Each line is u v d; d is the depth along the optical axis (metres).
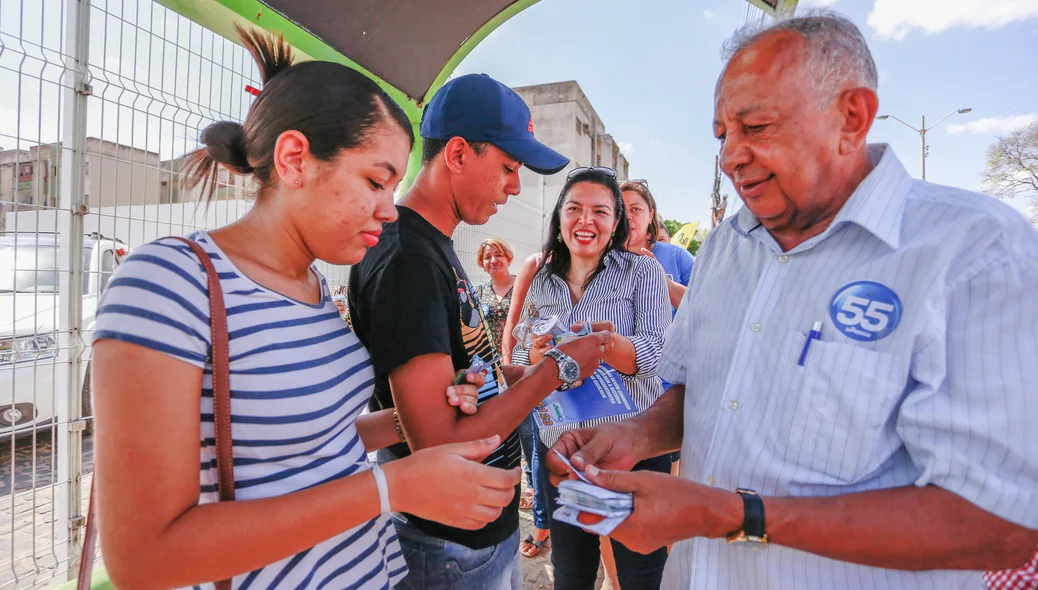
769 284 1.09
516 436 1.43
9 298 1.84
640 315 2.09
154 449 0.71
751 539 0.88
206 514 0.74
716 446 1.11
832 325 0.96
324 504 0.80
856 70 0.92
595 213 2.07
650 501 0.89
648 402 2.04
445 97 1.29
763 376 1.05
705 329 1.26
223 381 0.80
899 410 0.89
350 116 0.88
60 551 2.00
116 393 0.70
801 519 0.86
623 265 2.16
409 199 1.33
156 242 0.80
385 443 1.28
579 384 1.73
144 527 0.70
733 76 0.97
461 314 1.24
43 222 1.54
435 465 0.86
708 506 0.88
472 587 1.32
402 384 1.08
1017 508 0.77
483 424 1.15
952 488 0.81
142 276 0.75
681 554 1.24
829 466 0.94
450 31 2.28
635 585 1.85
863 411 0.90
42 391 2.28
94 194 1.58
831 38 0.91
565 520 0.89
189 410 0.75
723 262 1.27
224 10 1.70
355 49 2.09
